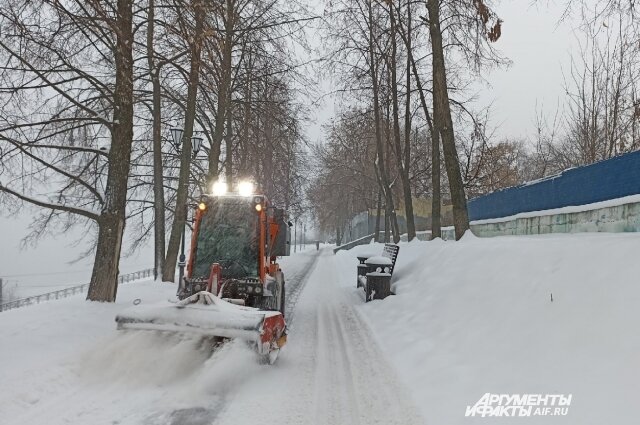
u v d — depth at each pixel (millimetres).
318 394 5148
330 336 8281
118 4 8672
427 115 18766
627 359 4062
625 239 5832
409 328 7977
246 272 7711
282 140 18656
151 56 9945
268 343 5793
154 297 11422
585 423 3609
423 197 43375
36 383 4859
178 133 14594
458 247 10445
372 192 40344
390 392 5172
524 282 6586
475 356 5668
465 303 7520
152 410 4469
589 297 5234
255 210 7969
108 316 8320
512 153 34781
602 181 9180
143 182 22125
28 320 7645
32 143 9117
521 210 13336
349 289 16188
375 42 20047
